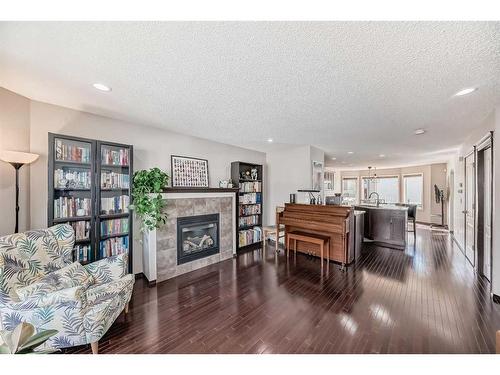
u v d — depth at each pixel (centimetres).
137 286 296
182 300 256
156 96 226
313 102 240
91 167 262
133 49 147
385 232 504
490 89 205
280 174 554
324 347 176
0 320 151
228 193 420
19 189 228
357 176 1045
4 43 140
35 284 160
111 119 299
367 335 191
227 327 204
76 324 160
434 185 777
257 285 294
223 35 133
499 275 246
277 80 191
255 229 513
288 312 228
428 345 177
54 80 193
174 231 332
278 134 387
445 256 416
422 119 296
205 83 197
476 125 322
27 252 178
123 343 184
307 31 129
